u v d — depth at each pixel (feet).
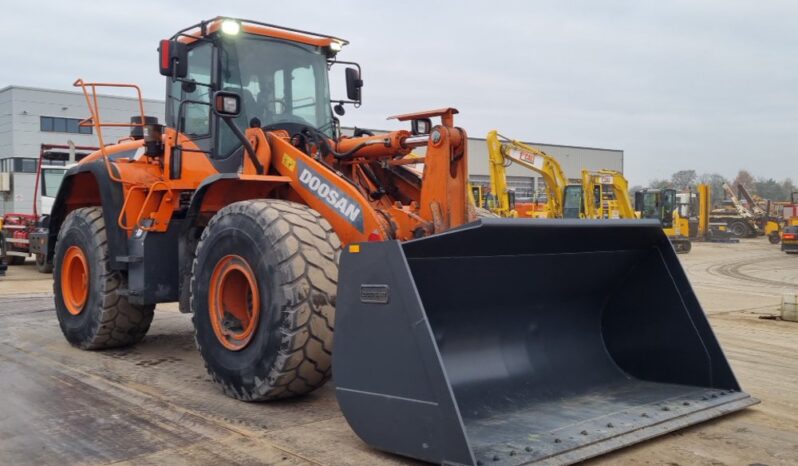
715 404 13.61
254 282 14.20
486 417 12.55
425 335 10.59
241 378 14.44
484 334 13.83
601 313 16.20
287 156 16.24
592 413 12.98
